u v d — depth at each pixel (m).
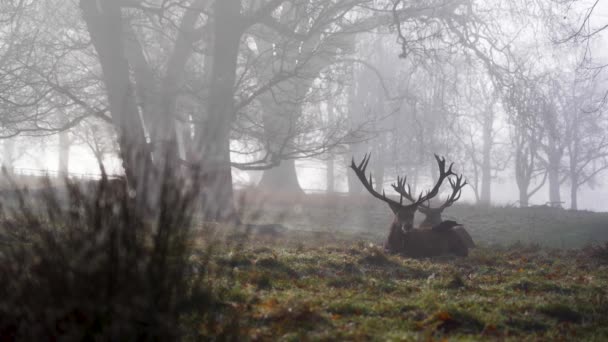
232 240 13.58
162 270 5.95
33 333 5.64
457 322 8.02
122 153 6.25
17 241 6.27
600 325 8.45
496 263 15.06
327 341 6.96
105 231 5.83
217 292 8.32
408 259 14.87
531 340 7.50
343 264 12.85
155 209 6.08
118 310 5.67
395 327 7.66
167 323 5.96
